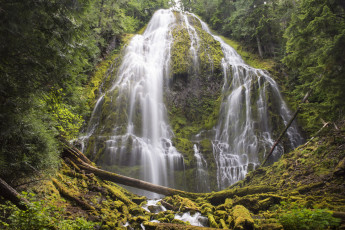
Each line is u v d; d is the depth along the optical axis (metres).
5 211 4.34
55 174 7.12
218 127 17.20
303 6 8.66
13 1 3.62
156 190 9.44
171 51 20.80
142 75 18.59
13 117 4.11
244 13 23.52
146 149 14.23
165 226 5.80
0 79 3.84
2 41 3.64
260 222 5.77
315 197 6.34
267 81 17.33
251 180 10.41
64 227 4.07
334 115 8.36
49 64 4.52
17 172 5.11
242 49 25.20
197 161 14.34
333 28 7.49
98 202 7.46
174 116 17.59
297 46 8.73
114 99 16.08
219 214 7.03
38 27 4.18
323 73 7.38
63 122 8.59
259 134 15.29
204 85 19.48
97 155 13.33
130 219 6.78
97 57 20.00
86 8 4.80
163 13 29.09
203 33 24.61
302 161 9.06
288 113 16.30
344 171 6.87
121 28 24.72
